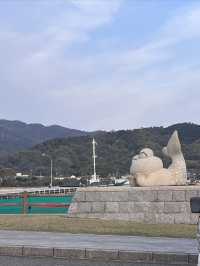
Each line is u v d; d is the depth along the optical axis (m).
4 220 18.72
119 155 105.25
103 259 11.46
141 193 19.64
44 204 23.34
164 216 19.23
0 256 11.99
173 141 20.77
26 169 127.06
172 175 20.58
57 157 124.56
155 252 11.23
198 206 6.93
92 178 89.00
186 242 13.14
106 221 18.50
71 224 17.45
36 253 12.04
